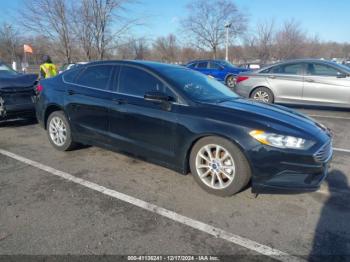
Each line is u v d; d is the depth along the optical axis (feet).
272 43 116.57
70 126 16.55
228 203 11.69
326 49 167.32
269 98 30.55
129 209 11.24
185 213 11.02
